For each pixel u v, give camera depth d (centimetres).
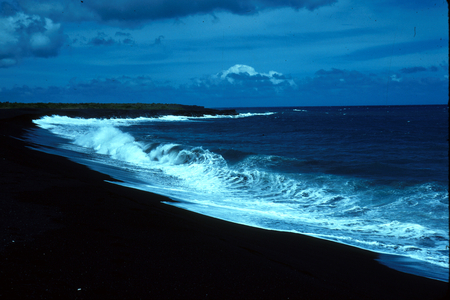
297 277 360
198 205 702
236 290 308
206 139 2461
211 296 290
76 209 504
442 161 1377
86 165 1055
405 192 794
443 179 1009
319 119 6134
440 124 4200
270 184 942
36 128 2645
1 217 429
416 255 482
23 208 479
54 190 606
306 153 1669
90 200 566
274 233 548
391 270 423
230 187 928
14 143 1284
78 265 317
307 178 966
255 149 1844
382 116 7144
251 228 565
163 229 464
